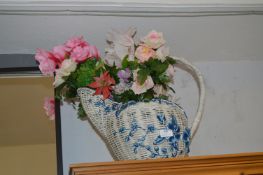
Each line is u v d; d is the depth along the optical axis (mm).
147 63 1190
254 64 1626
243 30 1482
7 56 1405
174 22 1396
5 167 1377
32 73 1405
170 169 1039
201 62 1601
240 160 1069
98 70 1194
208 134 1514
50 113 1394
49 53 1227
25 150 1395
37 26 1330
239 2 1358
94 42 1431
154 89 1207
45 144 1390
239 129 1542
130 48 1218
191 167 1049
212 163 1058
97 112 1214
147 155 1114
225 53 1582
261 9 1391
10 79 1401
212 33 1472
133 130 1127
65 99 1413
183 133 1167
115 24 1372
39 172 1354
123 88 1181
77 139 1414
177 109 1188
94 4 1279
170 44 1500
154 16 1358
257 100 1594
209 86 1572
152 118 1135
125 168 1022
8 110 1409
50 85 1405
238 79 1606
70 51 1205
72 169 1005
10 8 1238
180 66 1563
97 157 1404
